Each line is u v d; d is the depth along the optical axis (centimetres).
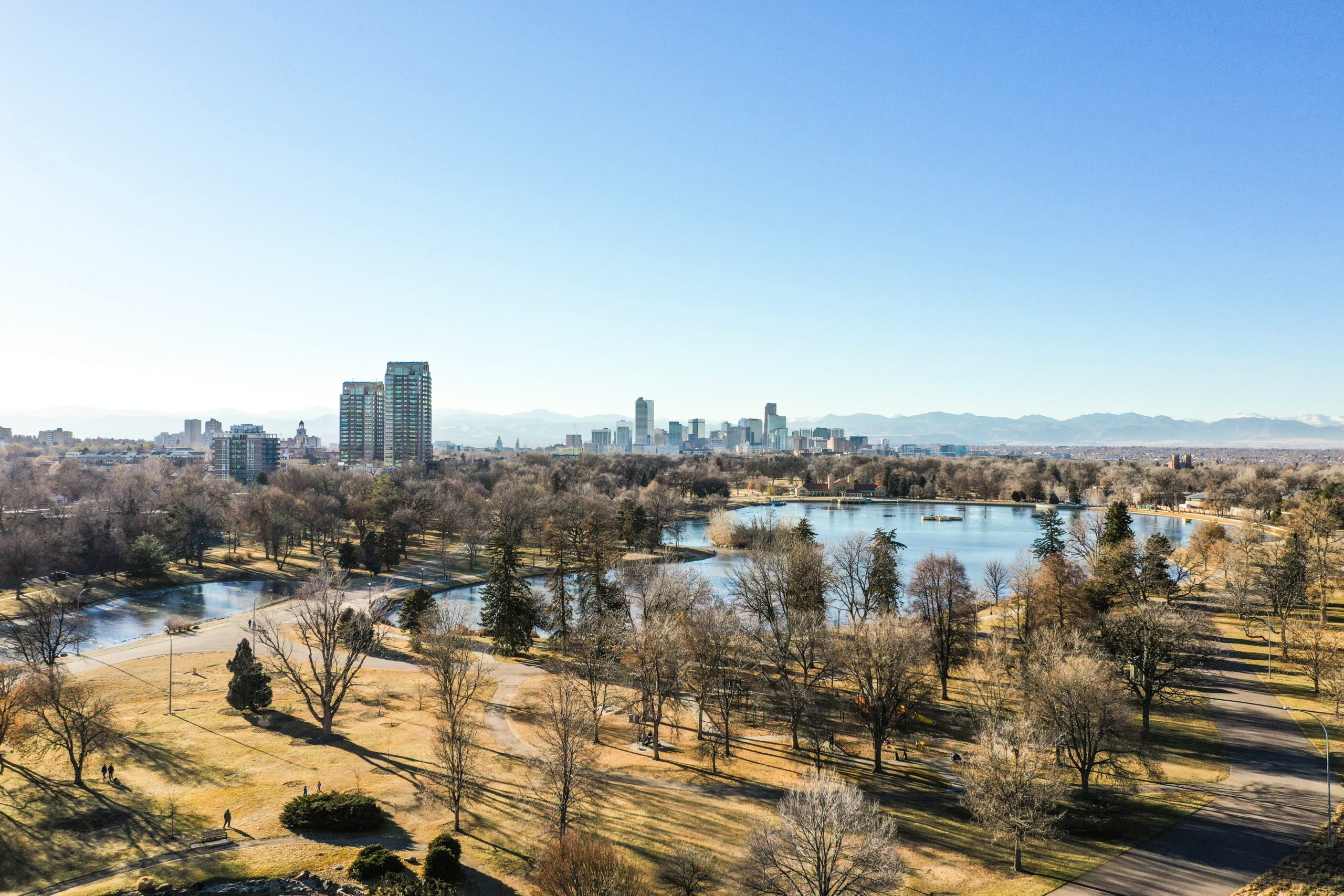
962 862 5284
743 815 5891
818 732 7594
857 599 12950
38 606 11200
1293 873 5100
